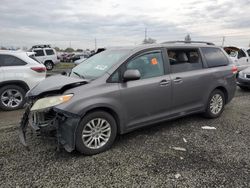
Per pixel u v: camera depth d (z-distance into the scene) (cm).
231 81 553
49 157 356
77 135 346
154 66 427
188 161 345
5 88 629
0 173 312
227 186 285
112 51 454
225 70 539
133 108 397
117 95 374
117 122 388
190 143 407
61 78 405
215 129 475
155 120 431
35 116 364
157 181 296
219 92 535
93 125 361
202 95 499
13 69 637
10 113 611
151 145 399
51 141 409
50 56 2195
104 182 294
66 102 338
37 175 308
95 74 395
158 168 326
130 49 423
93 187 284
